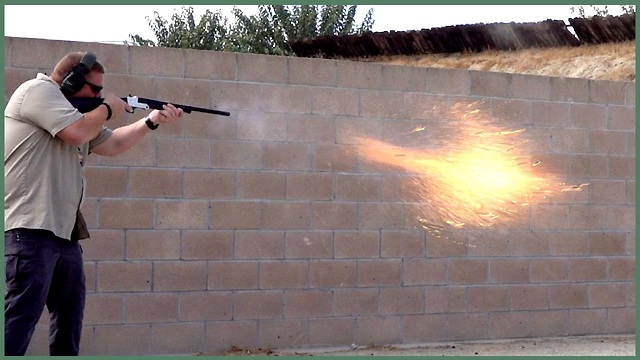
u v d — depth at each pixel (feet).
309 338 24.47
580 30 44.34
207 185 23.68
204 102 23.72
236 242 23.89
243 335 23.89
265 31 72.69
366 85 25.23
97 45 22.93
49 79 16.30
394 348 24.85
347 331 24.81
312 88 24.71
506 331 26.48
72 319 16.79
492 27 46.60
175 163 23.45
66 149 16.37
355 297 24.93
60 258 16.30
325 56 51.78
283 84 24.44
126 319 22.95
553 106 27.30
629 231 28.17
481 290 26.22
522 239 26.76
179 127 23.49
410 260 25.50
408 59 49.49
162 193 23.31
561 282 27.22
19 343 15.69
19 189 15.94
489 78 26.58
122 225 22.99
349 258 24.90
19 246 15.75
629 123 28.27
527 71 45.78
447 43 48.44
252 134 24.12
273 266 24.21
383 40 49.39
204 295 23.59
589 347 25.53
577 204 27.50
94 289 22.72
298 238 24.45
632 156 28.30
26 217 15.87
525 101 26.96
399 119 25.54
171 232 23.36
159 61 23.41
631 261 28.14
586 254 27.58
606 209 27.89
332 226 24.77
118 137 18.19
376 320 25.09
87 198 22.75
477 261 26.22
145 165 23.21
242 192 23.98
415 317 25.49
